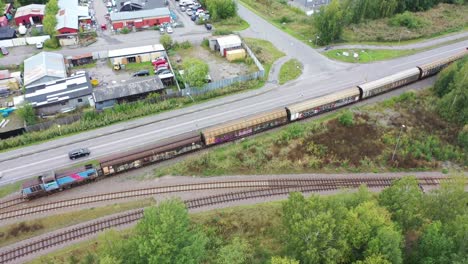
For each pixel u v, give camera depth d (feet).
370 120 261.24
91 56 330.54
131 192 205.16
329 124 255.09
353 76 308.40
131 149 231.71
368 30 384.88
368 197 165.68
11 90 294.46
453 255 137.90
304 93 286.46
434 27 393.09
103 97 268.82
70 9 403.54
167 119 260.21
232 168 223.10
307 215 147.13
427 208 165.68
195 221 185.98
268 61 329.31
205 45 359.25
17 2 425.28
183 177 216.13
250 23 409.28
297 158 230.48
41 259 169.99
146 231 143.33
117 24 383.24
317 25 359.05
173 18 412.98
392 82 285.84
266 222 186.60
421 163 233.96
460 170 232.53
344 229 143.84
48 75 291.79
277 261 132.67
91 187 209.46
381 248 139.23
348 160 231.71
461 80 262.67
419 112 271.49
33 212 193.16
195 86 281.95
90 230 182.91
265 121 244.83
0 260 170.19
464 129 247.91
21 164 223.71
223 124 239.09
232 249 160.04
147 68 325.62
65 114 268.82
